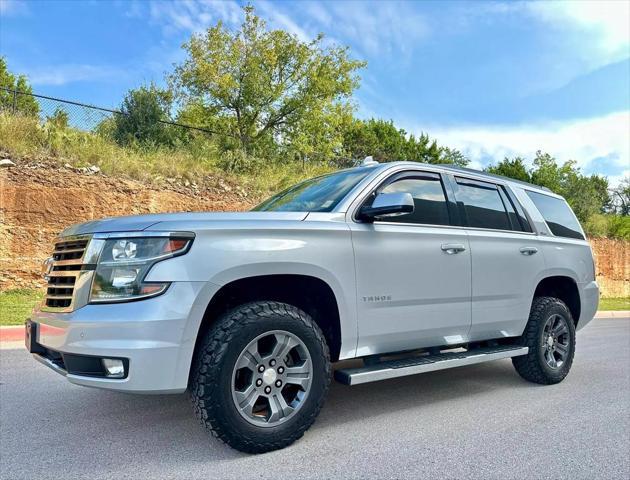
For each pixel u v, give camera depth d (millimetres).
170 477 2854
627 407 4430
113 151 12508
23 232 10164
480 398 4629
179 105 20062
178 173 13164
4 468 2969
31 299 9414
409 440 3502
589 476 2979
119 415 3941
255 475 2887
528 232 5074
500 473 2992
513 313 4719
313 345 3338
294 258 3297
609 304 18016
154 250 2957
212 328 3107
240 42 19703
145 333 2818
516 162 29984
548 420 4012
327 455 3199
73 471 2930
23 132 11375
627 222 24172
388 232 3832
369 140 36344
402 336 3873
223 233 3121
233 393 3045
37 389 4656
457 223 4414
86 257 3059
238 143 16719
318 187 4340
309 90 20953
